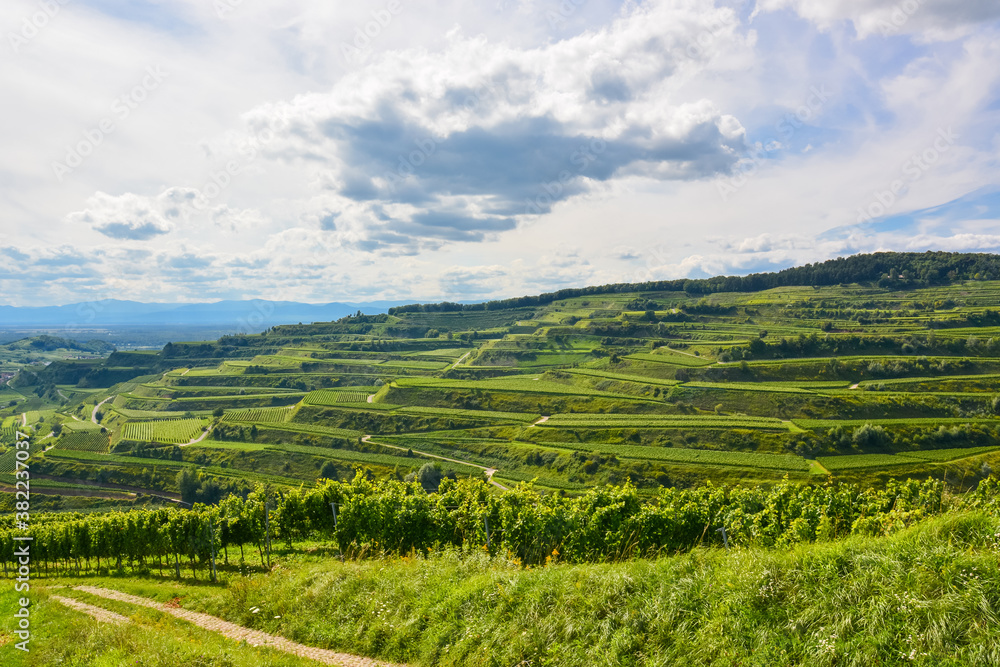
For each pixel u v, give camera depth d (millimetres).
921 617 7129
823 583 8266
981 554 7762
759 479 80062
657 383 132875
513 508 17594
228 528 29422
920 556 8070
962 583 7344
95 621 14836
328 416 132875
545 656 8586
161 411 150000
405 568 13328
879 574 8031
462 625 9883
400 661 9883
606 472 88562
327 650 10820
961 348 127938
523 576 10703
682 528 15742
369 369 192375
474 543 17875
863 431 85625
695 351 161000
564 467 93625
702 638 7934
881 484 74562
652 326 197875
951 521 8836
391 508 20109
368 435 121812
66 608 17594
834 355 135750
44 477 105875
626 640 8297
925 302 177500
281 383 176750
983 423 86000
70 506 95562
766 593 8375
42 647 12711
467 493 22859
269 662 9961
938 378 109375
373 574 13047
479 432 116438
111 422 138750
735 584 8797
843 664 6906
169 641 11383
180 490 99562
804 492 18938
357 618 11406
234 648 11102
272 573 16438
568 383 150000
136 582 26812
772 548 12117
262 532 30156
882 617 7309
